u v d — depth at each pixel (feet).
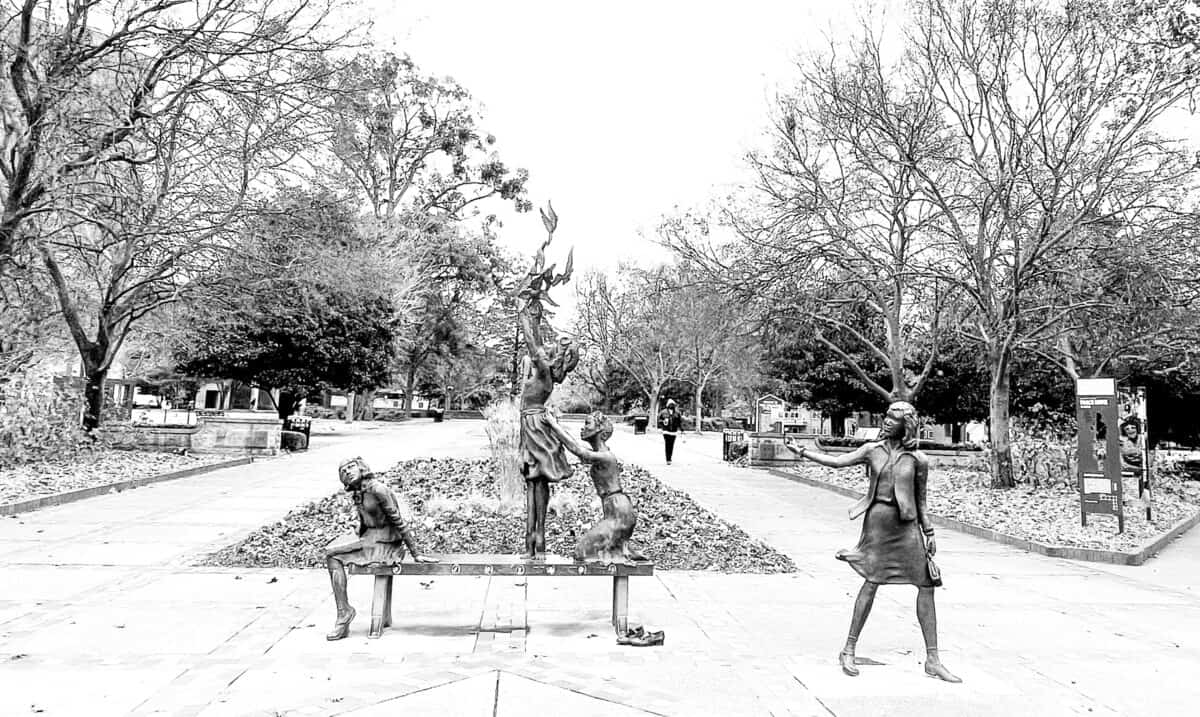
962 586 26.99
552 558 21.53
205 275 64.49
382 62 67.10
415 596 22.86
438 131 151.02
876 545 17.04
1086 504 40.81
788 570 28.17
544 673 16.31
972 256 56.85
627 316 185.98
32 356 58.85
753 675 16.67
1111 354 62.64
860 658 18.11
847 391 112.47
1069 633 21.09
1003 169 55.62
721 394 231.50
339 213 69.46
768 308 65.51
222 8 52.60
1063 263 55.31
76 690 14.79
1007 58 55.06
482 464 49.24
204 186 59.47
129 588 23.04
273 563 26.58
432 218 153.89
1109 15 45.85
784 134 64.85
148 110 54.85
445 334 176.86
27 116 49.96
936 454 90.48
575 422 171.53
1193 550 37.93
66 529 32.81
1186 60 41.24
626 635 18.66
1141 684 16.90
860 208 65.57
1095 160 57.21
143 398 159.74
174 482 50.67
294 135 58.54
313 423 149.28
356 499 18.81
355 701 14.46
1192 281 49.34
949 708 15.15
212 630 18.88
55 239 59.00
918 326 89.15
